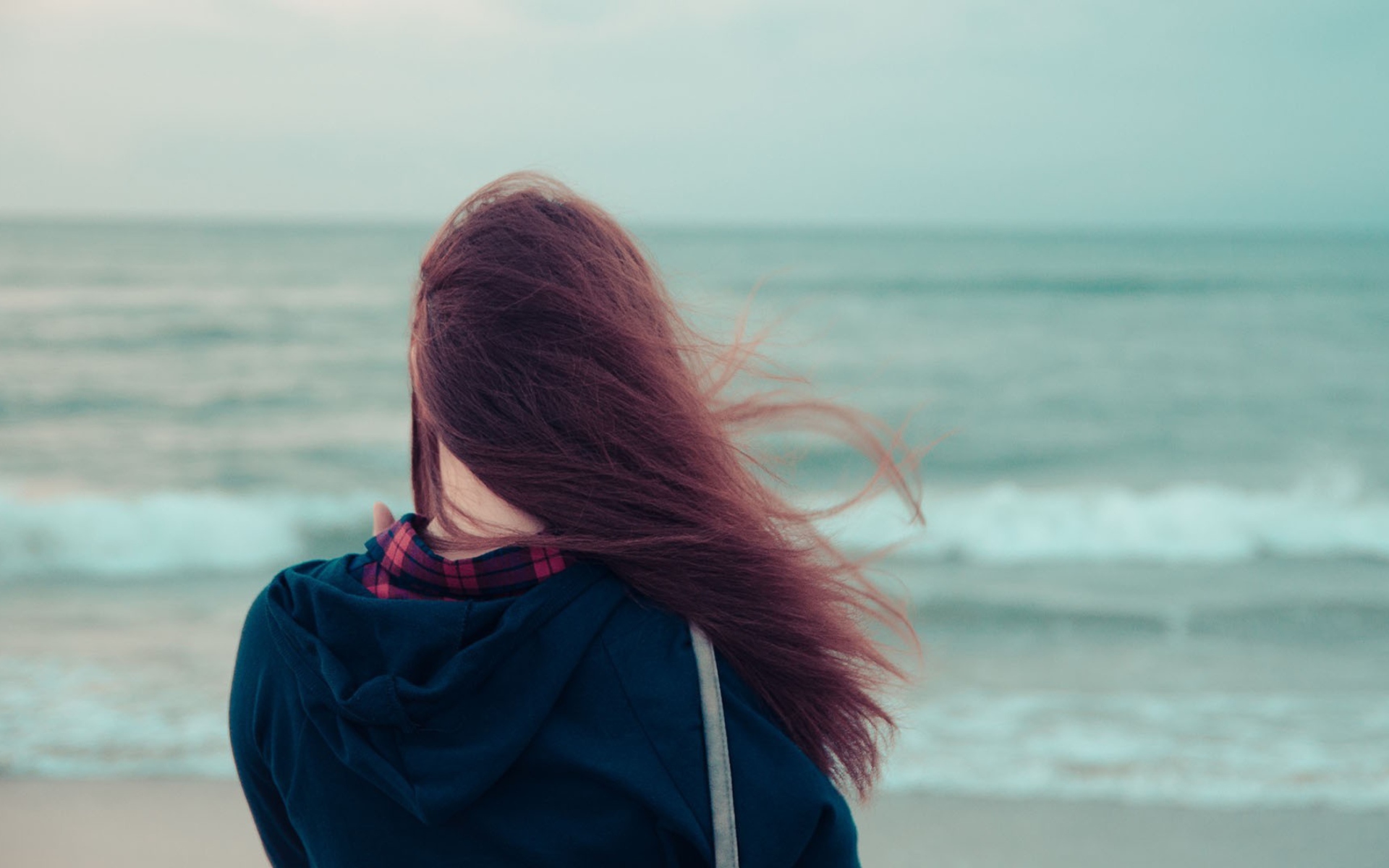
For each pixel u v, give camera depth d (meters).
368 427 17.19
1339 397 21.48
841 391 1.30
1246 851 4.47
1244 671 7.07
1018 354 27.27
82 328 26.92
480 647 0.79
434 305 0.90
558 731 0.81
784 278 50.09
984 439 17.70
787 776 0.82
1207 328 32.59
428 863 0.80
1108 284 47.66
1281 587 9.62
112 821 4.57
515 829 0.79
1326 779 5.15
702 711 0.82
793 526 1.03
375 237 77.00
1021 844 4.50
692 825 0.78
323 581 0.89
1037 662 7.25
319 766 0.83
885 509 11.31
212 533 11.28
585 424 0.85
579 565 0.86
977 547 11.23
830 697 0.90
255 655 0.90
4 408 17.88
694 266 57.91
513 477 0.84
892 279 50.59
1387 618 8.45
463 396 0.86
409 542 0.87
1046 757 5.40
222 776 5.03
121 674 6.48
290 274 44.28
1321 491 13.98
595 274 0.91
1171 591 9.42
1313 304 39.81
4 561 10.10
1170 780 5.12
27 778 4.96
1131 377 23.92
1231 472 15.48
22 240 65.62
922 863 4.34
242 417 17.77
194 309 31.64
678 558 0.85
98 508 11.33
